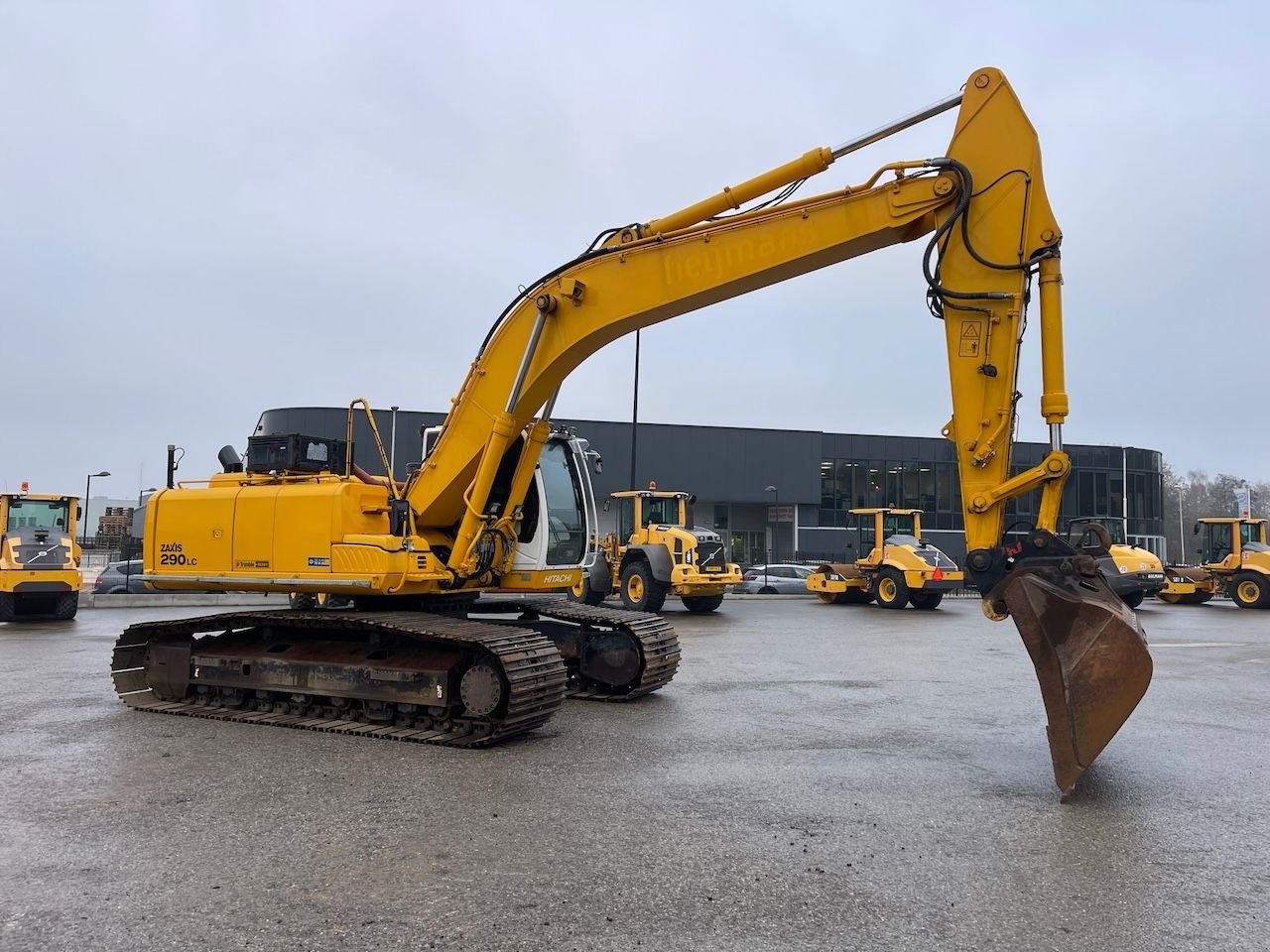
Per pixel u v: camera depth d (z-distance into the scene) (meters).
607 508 22.61
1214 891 4.18
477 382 8.13
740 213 7.12
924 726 7.84
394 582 7.60
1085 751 5.55
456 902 3.98
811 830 5.00
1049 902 4.04
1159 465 55.31
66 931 3.67
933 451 50.78
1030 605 5.81
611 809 5.36
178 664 8.64
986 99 6.41
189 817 5.18
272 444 8.72
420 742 7.08
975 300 6.34
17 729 7.67
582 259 7.73
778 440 46.78
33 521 19.25
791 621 18.94
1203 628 18.02
